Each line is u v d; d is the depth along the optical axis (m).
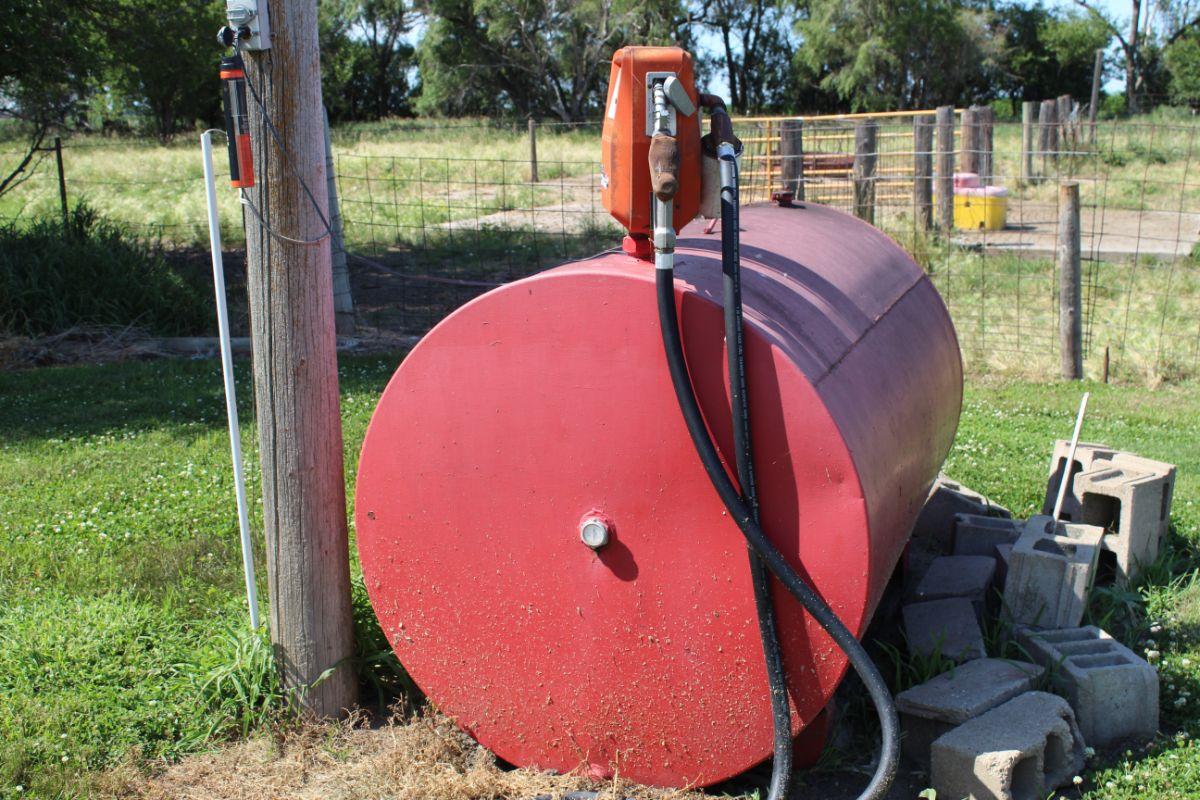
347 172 24.67
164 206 19.73
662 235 3.07
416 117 65.25
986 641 4.39
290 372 3.85
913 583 5.18
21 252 11.52
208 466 7.12
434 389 3.52
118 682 4.25
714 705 3.45
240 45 3.62
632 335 3.27
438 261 15.56
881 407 3.63
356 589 4.80
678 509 3.34
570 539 3.47
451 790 3.57
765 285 3.65
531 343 3.38
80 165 25.36
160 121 39.41
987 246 14.29
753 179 19.05
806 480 3.16
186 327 11.51
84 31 14.50
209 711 4.11
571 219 19.19
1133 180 18.64
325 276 3.89
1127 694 3.97
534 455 3.45
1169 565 5.35
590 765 3.67
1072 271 9.25
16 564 5.47
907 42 55.59
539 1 56.25
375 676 4.26
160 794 3.66
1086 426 7.90
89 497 6.53
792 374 3.11
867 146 12.79
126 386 9.25
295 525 3.95
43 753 3.82
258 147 3.71
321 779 3.77
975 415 8.21
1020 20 65.00
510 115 61.81
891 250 5.08
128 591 5.02
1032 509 6.19
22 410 8.52
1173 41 61.91
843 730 3.97
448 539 3.62
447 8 57.09
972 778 3.42
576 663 3.57
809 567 3.20
